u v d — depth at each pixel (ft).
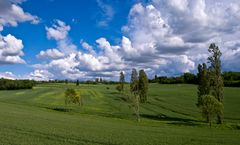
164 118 283.38
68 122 185.78
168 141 127.54
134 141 121.80
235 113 310.45
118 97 483.92
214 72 280.51
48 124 163.22
